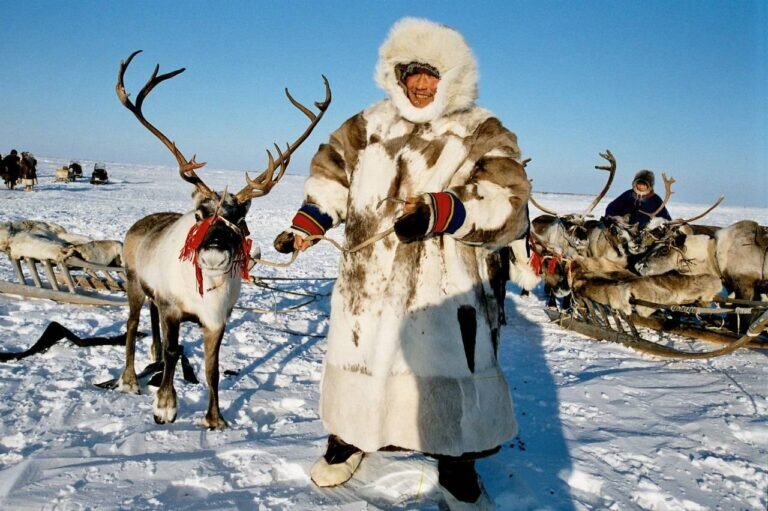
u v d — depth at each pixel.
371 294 2.73
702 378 5.54
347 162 2.95
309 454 3.46
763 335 6.55
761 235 7.20
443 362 2.63
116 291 8.11
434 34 2.59
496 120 2.72
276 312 7.80
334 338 2.86
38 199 23.55
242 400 4.54
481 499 2.80
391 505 3.00
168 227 4.41
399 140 2.75
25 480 3.09
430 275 2.65
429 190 2.67
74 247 7.55
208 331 4.02
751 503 3.24
